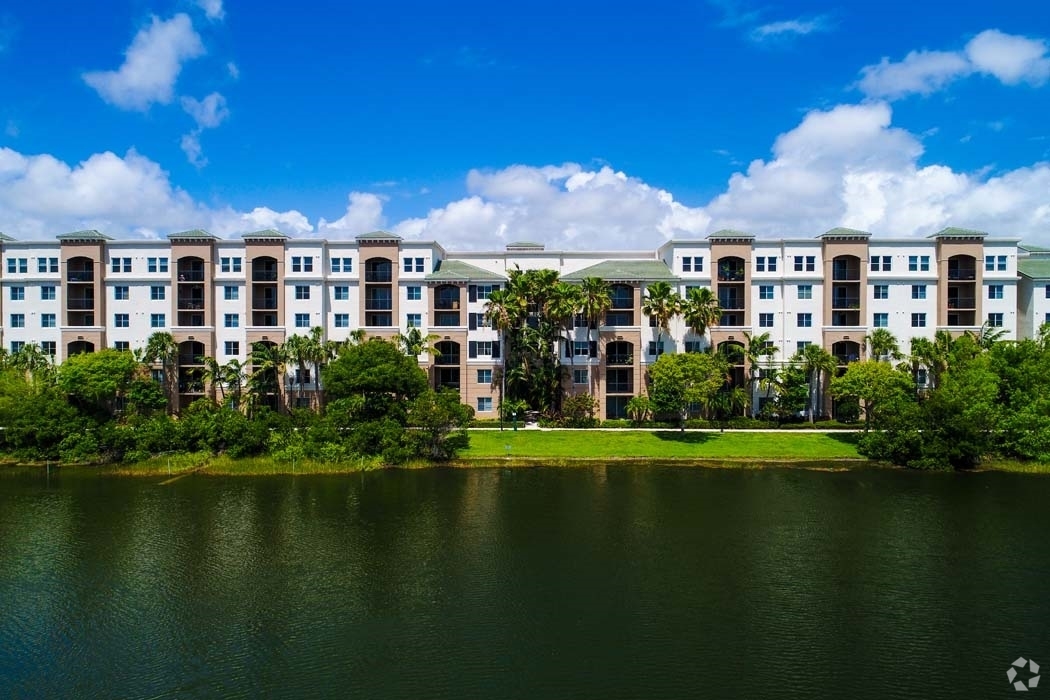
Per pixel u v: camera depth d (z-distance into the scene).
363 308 82.94
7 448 66.56
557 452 67.00
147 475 59.88
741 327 80.62
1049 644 29.00
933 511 48.25
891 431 64.81
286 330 82.06
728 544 41.41
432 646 28.91
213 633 30.22
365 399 68.50
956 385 66.06
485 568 37.66
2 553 40.16
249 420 69.62
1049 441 62.31
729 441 70.19
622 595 34.00
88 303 84.25
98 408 71.88
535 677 26.41
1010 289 80.31
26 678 26.72
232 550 40.62
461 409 67.00
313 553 40.03
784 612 32.06
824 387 78.88
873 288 81.31
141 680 26.48
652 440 70.75
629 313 81.62
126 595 34.25
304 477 59.16
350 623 31.11
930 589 34.66
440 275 81.56
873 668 27.06
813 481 57.22
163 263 83.06
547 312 76.81
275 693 25.45
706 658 27.84
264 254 82.19
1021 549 40.41
